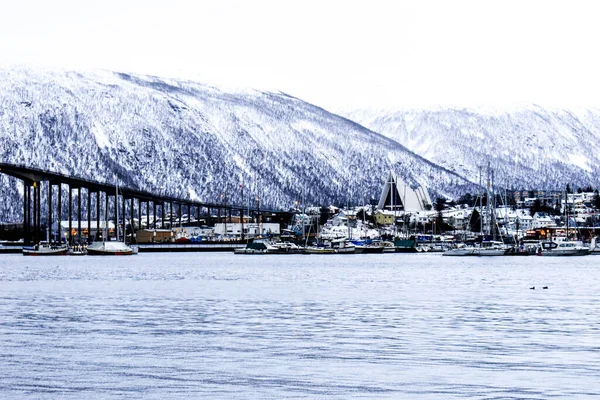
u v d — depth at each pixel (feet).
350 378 180.65
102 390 171.42
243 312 296.92
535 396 164.55
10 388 173.37
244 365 194.90
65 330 249.96
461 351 211.20
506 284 442.91
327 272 581.94
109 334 241.55
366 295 368.89
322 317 280.72
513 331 244.83
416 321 269.23
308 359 201.46
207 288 416.67
